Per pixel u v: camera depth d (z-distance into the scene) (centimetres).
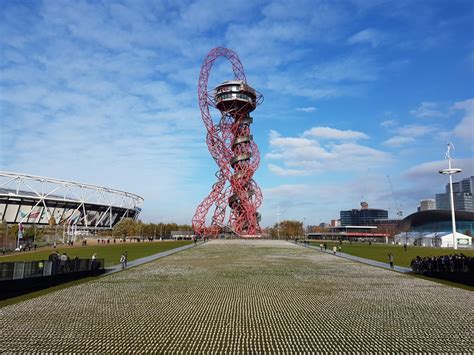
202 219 13750
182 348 1420
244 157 13025
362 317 1905
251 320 1844
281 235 19775
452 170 8862
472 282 2938
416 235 12838
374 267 4353
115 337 1555
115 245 9475
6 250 7375
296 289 2772
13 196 14950
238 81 13238
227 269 4088
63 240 11594
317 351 1391
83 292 2634
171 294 2558
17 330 1653
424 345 1459
